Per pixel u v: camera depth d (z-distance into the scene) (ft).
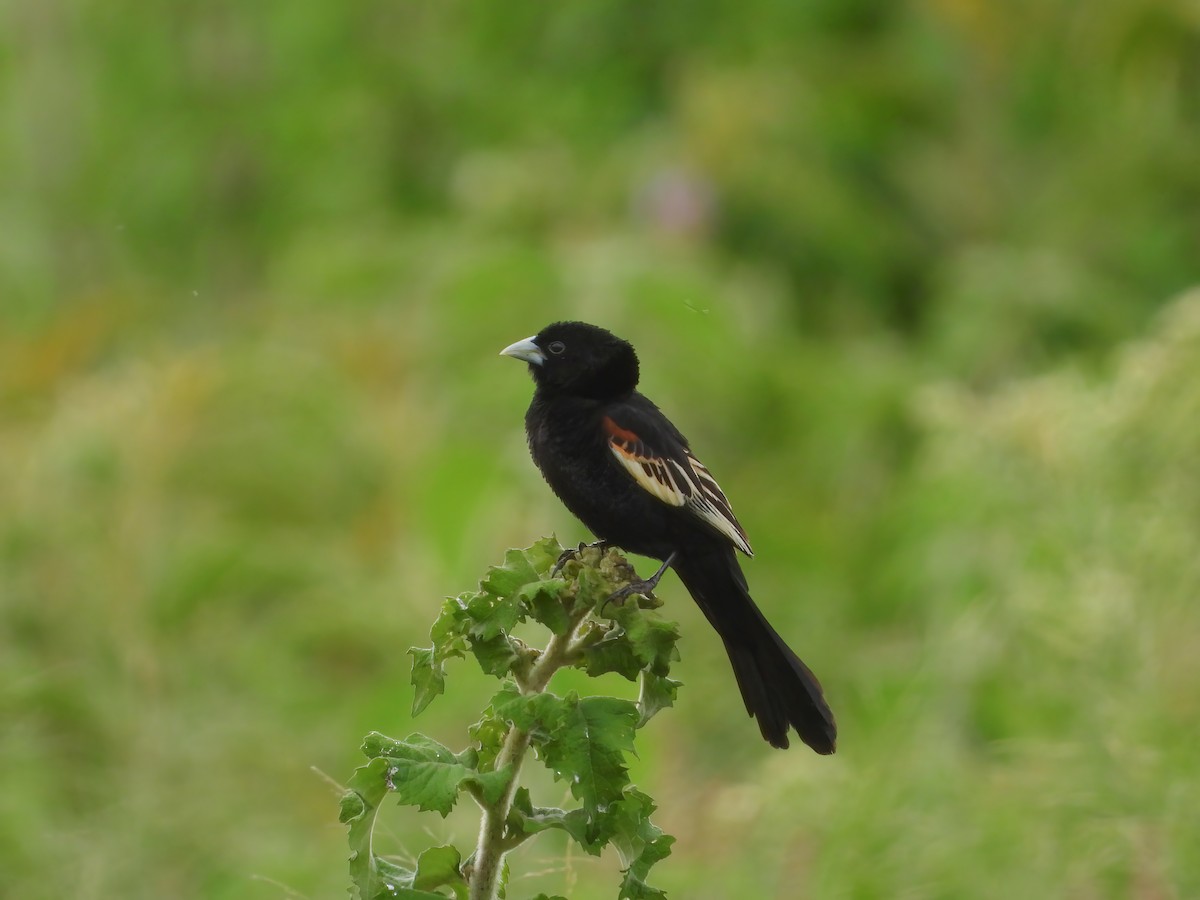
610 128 56.70
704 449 45.01
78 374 49.83
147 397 41.29
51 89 64.59
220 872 28.53
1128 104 54.39
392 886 13.42
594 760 13.08
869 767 28.73
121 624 35.04
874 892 26.73
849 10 57.00
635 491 22.16
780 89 53.78
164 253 61.82
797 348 47.44
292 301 51.31
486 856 13.44
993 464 33.35
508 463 39.86
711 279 47.50
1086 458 31.78
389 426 42.96
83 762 31.32
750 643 20.34
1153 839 25.91
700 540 22.06
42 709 32.14
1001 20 55.16
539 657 13.85
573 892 25.39
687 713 35.50
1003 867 26.30
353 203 57.77
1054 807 26.68
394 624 37.60
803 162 52.19
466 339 44.93
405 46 61.98
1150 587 29.78
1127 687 28.30
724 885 28.30
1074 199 53.01
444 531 39.29
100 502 38.88
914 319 52.11
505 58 60.49
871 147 53.98
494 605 13.57
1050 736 29.14
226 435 41.91
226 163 62.13
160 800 29.76
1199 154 53.42
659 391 44.24
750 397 45.60
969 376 47.37
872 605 39.40
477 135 58.65
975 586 36.32
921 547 37.93
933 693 31.83
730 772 34.01
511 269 45.34
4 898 27.40
